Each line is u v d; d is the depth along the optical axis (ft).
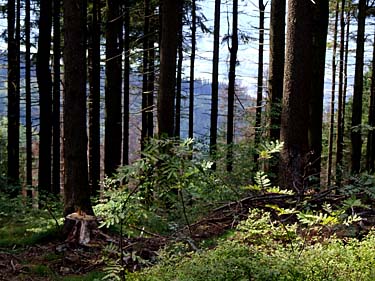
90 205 23.79
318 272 10.10
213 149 30.68
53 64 44.65
